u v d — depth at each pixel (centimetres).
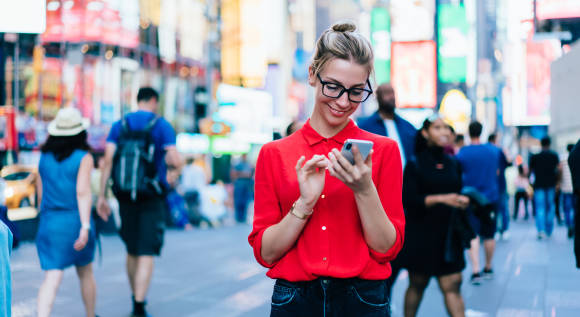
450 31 3538
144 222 563
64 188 473
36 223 1223
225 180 2648
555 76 1942
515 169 1783
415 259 448
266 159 226
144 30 2370
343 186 214
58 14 1814
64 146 478
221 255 991
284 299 220
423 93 2903
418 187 448
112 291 682
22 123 1512
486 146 771
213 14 2962
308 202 203
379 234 208
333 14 5062
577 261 459
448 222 446
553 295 663
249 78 3309
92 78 1983
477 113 5353
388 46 3788
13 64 1586
